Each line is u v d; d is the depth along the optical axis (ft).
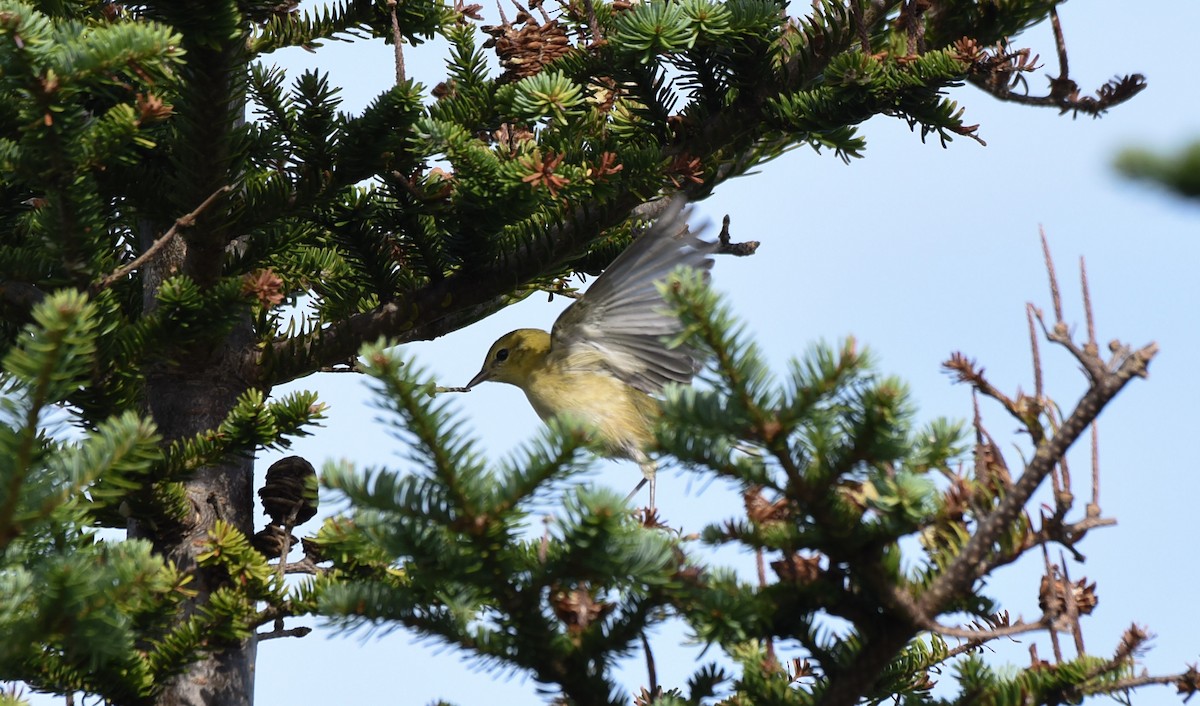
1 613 20.29
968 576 21.39
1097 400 20.85
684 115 38.09
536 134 39.34
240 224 34.73
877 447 19.92
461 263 36.78
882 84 35.78
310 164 34.68
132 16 35.24
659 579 20.95
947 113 36.42
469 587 21.11
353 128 33.83
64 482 20.11
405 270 38.60
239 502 35.94
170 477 32.01
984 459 22.02
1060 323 21.36
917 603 21.43
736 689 25.13
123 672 26.99
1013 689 24.44
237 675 34.42
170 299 31.81
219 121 30.81
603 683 22.38
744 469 20.86
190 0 27.73
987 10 38.47
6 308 32.89
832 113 36.86
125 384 33.01
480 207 33.83
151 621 26.61
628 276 37.93
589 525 20.15
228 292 32.12
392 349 19.48
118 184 32.76
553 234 36.78
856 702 22.47
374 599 21.90
